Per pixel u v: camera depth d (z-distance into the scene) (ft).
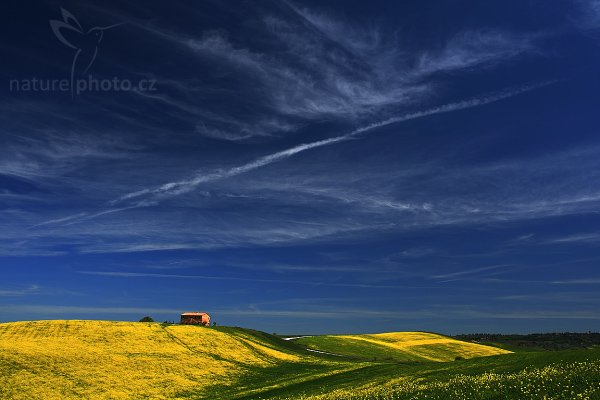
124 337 311.68
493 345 623.77
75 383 207.31
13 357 227.81
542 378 87.25
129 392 206.39
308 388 193.36
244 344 360.69
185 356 290.15
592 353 118.62
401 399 100.53
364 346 493.36
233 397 201.87
